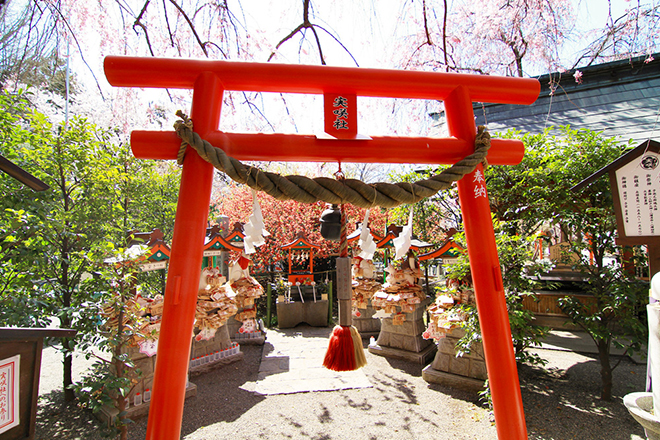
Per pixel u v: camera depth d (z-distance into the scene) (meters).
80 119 3.76
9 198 2.91
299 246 7.58
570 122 6.46
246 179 1.45
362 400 4.02
